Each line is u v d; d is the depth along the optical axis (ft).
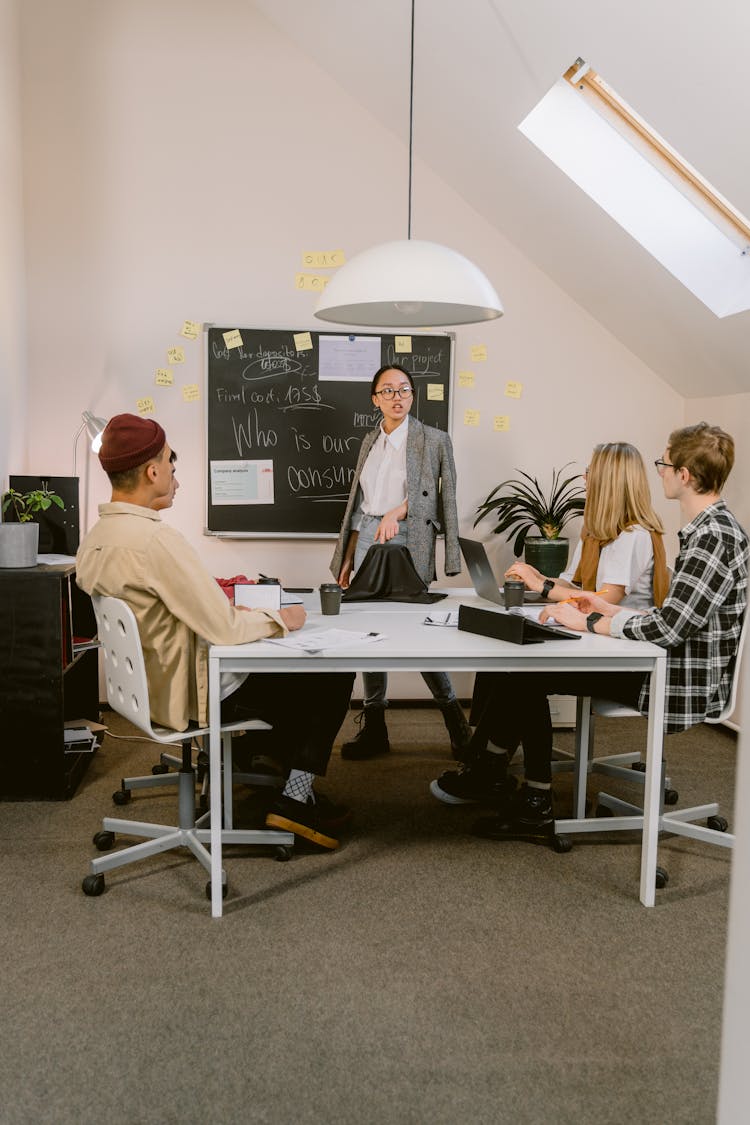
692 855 10.11
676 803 11.60
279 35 15.12
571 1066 6.47
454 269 9.10
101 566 8.73
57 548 13.69
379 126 15.38
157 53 14.97
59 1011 7.02
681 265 12.73
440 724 15.37
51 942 8.03
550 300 15.94
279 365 15.42
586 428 16.19
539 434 16.12
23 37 14.67
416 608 11.12
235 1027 6.84
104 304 15.12
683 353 14.64
